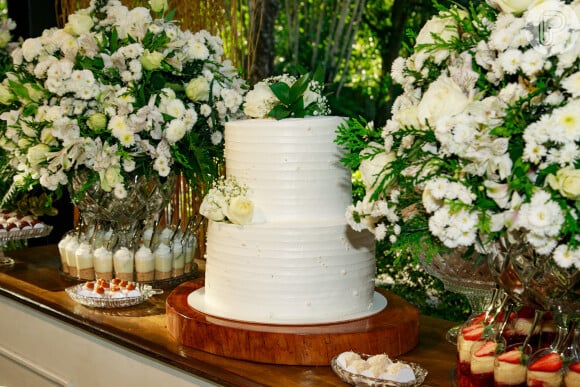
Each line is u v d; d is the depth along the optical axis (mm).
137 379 2230
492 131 1339
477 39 1491
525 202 1325
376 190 1522
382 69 7508
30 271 3031
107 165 2580
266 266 2004
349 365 1792
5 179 3094
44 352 2656
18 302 2768
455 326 2262
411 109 1508
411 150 1494
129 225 2805
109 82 2648
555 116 1282
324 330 1947
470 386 1672
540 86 1320
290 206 2055
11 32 4309
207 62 2795
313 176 2055
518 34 1348
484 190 1398
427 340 2141
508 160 1349
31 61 2789
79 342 2467
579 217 1305
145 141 2605
